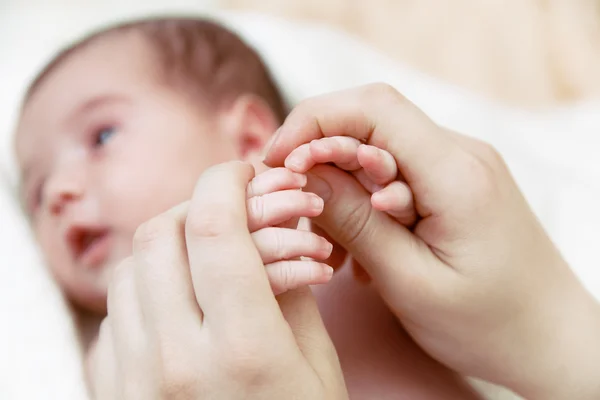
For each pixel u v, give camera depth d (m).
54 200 0.43
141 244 0.31
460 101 0.59
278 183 0.31
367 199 0.32
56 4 0.69
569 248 0.46
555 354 0.34
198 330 0.30
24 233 0.46
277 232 0.30
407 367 0.37
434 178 0.32
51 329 0.41
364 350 0.38
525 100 0.67
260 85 0.53
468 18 0.73
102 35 0.50
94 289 0.43
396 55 0.72
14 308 0.41
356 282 0.39
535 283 0.33
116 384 0.31
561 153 0.55
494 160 0.34
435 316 0.33
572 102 0.66
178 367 0.29
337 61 0.62
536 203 0.48
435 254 0.33
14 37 0.65
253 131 0.48
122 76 0.46
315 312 0.32
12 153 0.52
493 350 0.34
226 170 0.31
